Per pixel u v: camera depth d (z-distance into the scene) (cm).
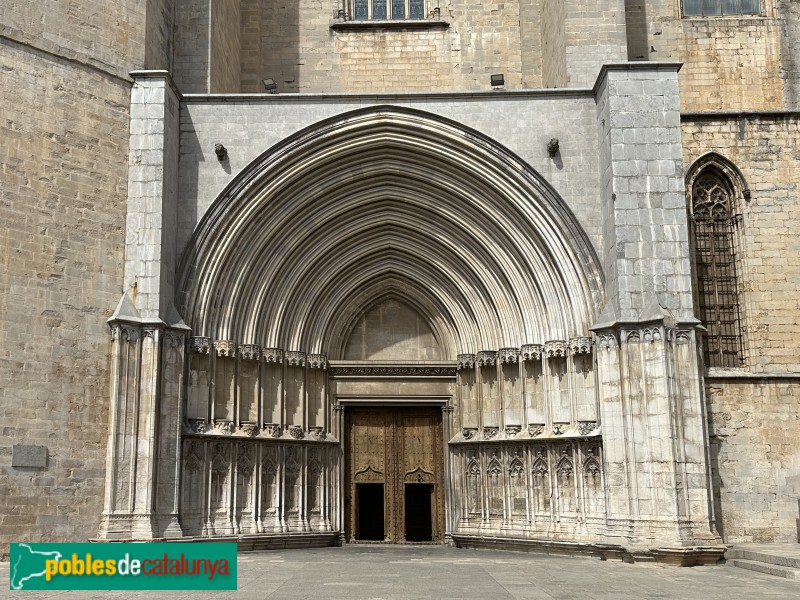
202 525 2222
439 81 2944
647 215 2203
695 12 2939
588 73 2562
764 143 2606
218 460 2292
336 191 2502
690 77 2873
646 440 2088
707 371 2462
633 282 2173
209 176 2361
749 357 2519
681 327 2134
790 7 2912
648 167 2223
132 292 2166
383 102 2416
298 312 2548
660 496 2052
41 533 1970
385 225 2588
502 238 2469
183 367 2212
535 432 2366
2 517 1927
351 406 2669
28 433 1984
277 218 2431
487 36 2973
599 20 2588
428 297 2672
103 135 2195
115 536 2016
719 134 2611
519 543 2306
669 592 1470
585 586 1541
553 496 2292
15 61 2078
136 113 2252
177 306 2283
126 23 2275
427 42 2967
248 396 2402
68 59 2158
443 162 2445
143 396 2114
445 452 2606
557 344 2336
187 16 2539
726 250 2597
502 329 2500
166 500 2125
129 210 2206
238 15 2912
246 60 2938
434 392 2636
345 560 1970
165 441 2145
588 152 2381
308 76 2947
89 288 2120
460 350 2622
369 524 2936
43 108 2106
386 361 2638
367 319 2723
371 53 2961
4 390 1966
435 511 2631
